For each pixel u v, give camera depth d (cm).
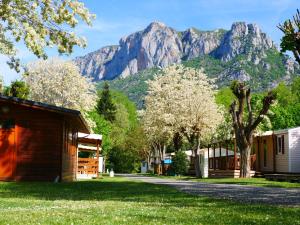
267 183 2958
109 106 11850
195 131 5178
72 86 6181
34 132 2544
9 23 1730
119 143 9744
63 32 1822
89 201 1446
